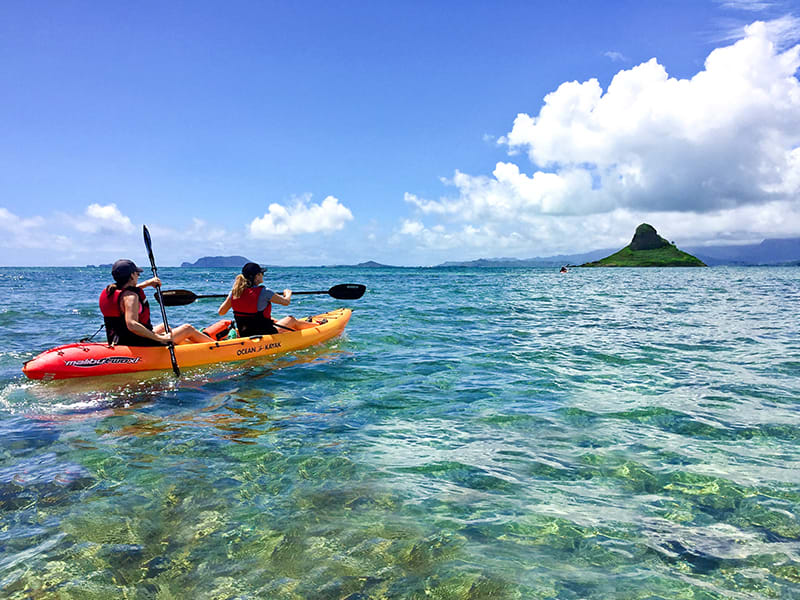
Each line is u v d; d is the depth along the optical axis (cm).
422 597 209
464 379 595
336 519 274
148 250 701
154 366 616
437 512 282
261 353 713
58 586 214
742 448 377
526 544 250
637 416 455
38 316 1235
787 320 1159
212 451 373
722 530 263
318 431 418
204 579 221
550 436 406
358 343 830
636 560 237
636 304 1631
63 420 446
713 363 680
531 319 1179
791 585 217
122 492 304
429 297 1944
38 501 292
